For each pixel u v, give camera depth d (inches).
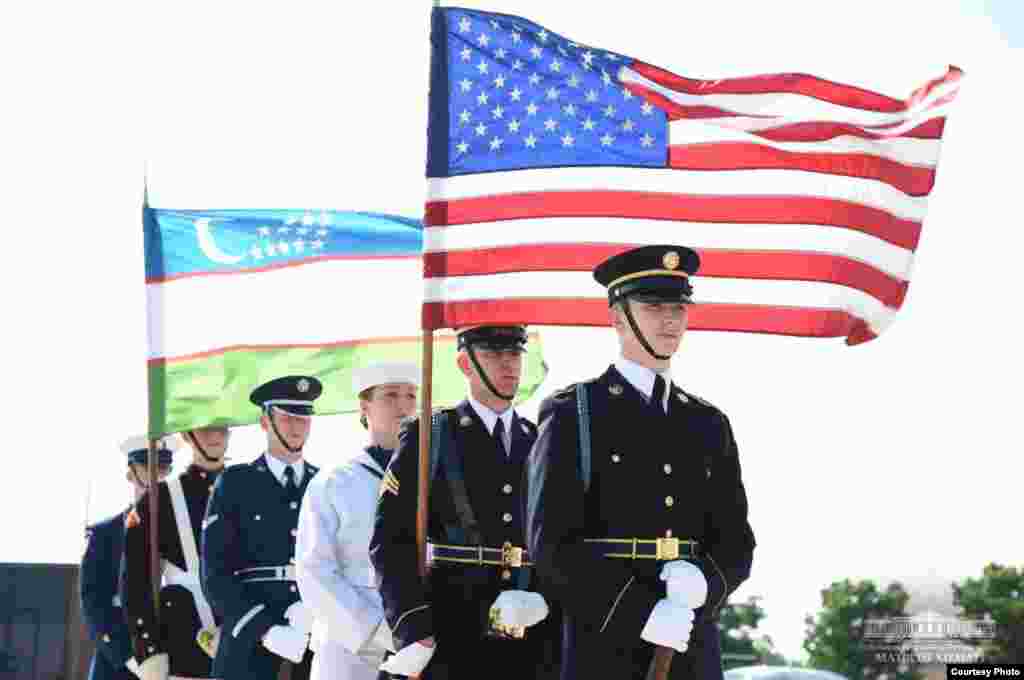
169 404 542.0
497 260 359.3
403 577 348.8
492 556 356.8
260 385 499.5
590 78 363.6
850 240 364.5
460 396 529.7
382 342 545.3
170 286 548.4
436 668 350.9
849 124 360.8
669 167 363.3
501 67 363.3
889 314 366.6
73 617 723.4
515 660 352.2
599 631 299.7
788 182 363.9
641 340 317.4
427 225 359.9
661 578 303.1
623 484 311.1
